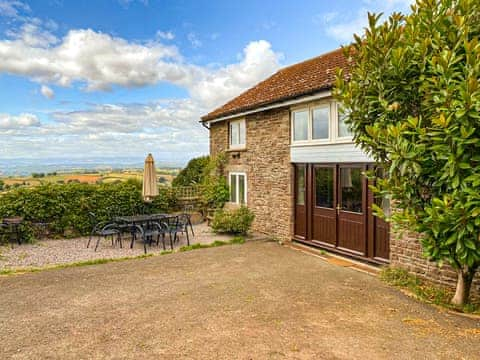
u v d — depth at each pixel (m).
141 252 9.64
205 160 16.75
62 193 11.34
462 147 3.90
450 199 4.07
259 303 5.12
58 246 10.38
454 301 5.14
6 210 10.41
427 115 4.73
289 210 10.25
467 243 4.06
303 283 6.20
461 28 4.27
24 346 3.77
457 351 3.60
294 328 4.21
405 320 4.48
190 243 10.81
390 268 6.96
